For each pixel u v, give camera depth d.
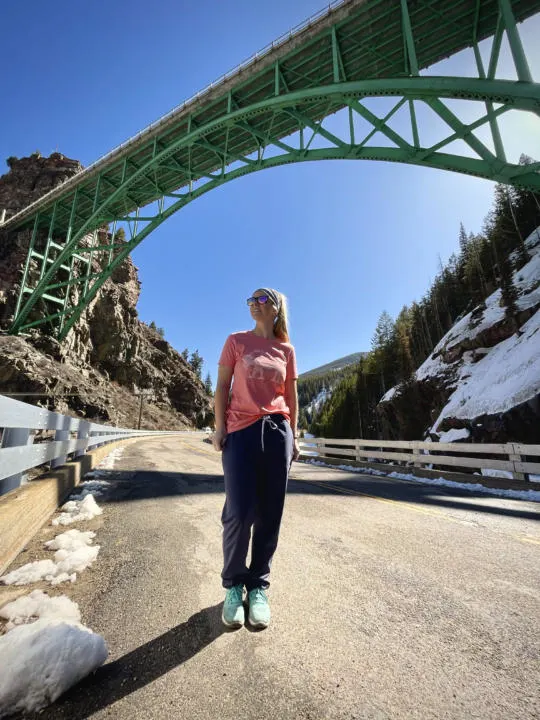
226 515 1.55
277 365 1.69
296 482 6.59
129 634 1.49
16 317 33.88
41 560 2.24
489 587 2.11
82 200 35.44
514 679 1.26
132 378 58.12
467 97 13.58
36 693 1.06
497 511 4.56
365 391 59.69
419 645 1.47
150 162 26.12
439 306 55.66
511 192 44.94
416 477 8.42
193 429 65.62
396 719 1.05
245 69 21.58
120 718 1.03
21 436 2.68
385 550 2.76
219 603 1.79
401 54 19.62
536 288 29.14
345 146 17.72
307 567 2.33
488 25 17.36
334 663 1.33
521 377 20.84
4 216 42.22
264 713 1.06
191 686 1.18
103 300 51.22
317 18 18.48
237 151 28.58
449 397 29.72
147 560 2.36
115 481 5.52
